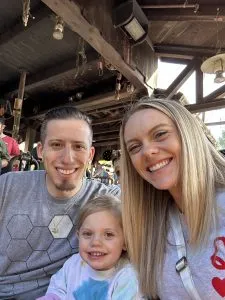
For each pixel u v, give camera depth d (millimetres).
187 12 1440
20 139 2723
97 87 2289
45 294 558
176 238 476
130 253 535
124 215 538
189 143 457
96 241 540
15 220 596
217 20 1434
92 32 1300
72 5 1129
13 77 2271
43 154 596
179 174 466
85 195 630
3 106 2326
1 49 1898
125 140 499
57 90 2408
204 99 1930
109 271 549
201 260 437
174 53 1991
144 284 504
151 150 456
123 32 1520
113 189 683
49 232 594
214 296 423
